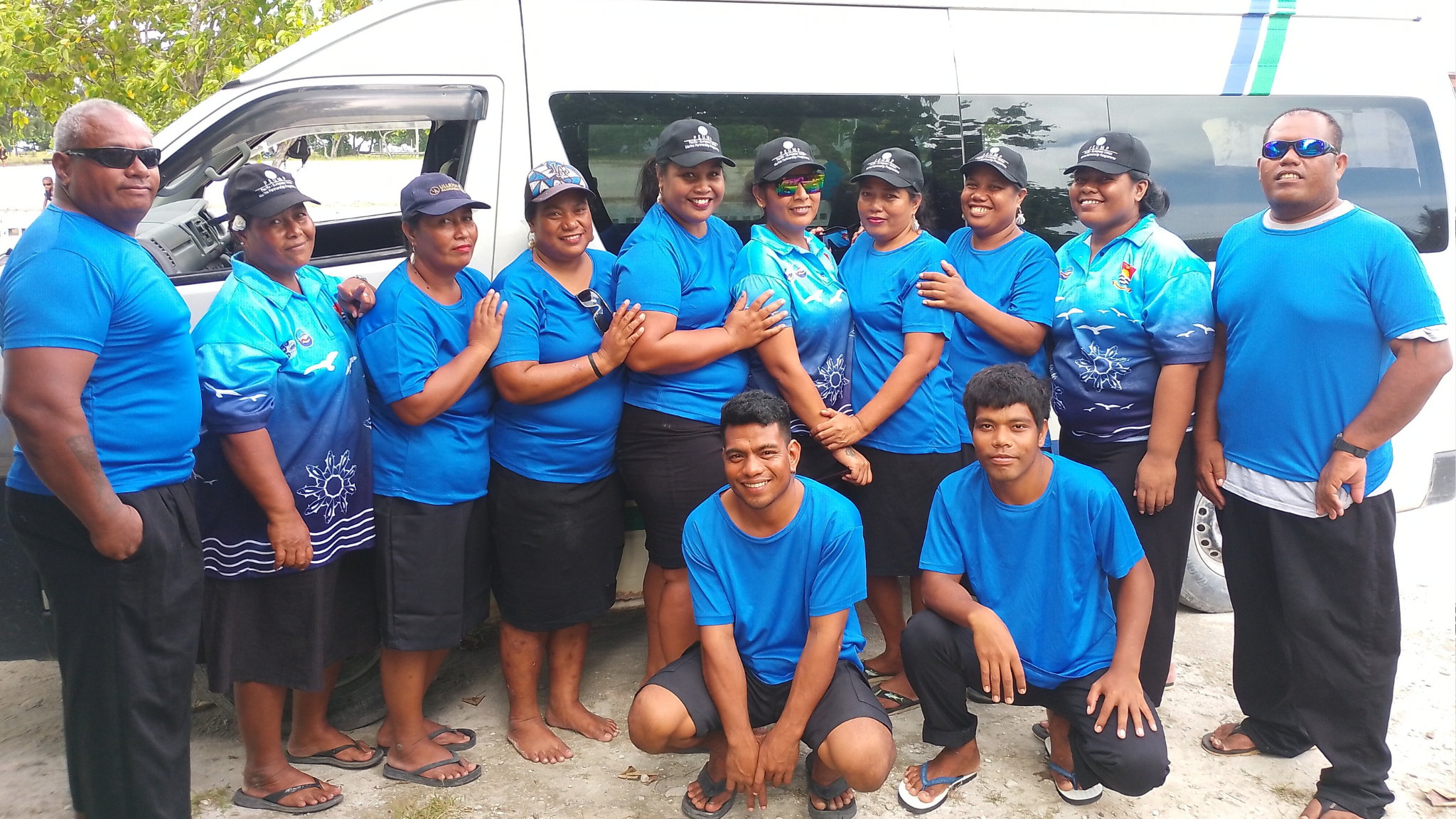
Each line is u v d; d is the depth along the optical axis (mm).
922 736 2930
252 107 3039
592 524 2920
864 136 3576
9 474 2270
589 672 3584
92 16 7051
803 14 3531
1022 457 2432
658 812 2707
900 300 2996
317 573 2578
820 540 2451
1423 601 4066
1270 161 2510
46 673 3531
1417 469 3990
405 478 2713
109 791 2289
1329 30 4086
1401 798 2754
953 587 2639
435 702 3363
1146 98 3861
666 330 2740
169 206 3303
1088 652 2580
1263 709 2904
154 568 2215
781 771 2445
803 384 2895
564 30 3289
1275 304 2539
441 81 3174
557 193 2619
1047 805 2721
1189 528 2898
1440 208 4074
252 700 2662
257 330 2396
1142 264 2783
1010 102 3721
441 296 2701
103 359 2109
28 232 2088
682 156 2734
